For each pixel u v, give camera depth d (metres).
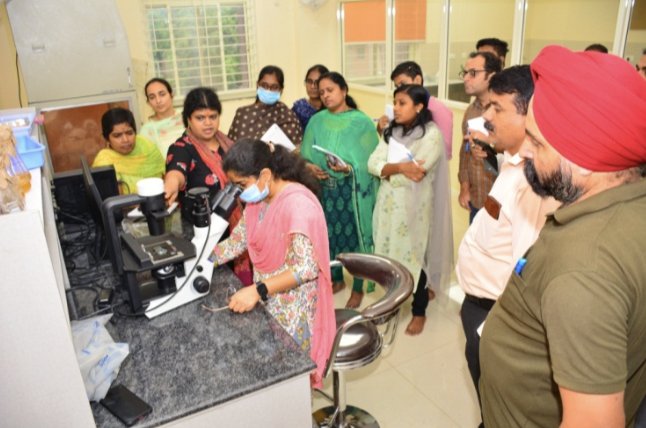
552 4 3.57
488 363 1.07
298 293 1.63
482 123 2.03
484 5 3.95
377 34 4.99
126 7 4.33
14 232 0.92
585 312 0.75
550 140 0.83
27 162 1.30
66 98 3.36
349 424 2.05
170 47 4.66
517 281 0.94
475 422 2.09
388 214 2.69
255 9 4.95
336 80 2.85
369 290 3.11
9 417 1.02
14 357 0.98
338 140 2.88
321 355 1.62
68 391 1.05
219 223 1.59
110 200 1.44
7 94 3.57
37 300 0.97
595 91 0.77
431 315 2.89
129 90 3.53
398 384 2.33
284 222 1.56
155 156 2.73
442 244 2.68
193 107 2.20
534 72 0.88
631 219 0.79
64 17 3.24
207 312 1.51
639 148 0.77
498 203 1.45
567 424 0.79
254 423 1.25
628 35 3.15
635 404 0.98
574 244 0.79
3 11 3.39
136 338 1.39
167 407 1.13
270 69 3.08
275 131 2.67
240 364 1.27
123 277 1.55
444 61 4.37
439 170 2.58
